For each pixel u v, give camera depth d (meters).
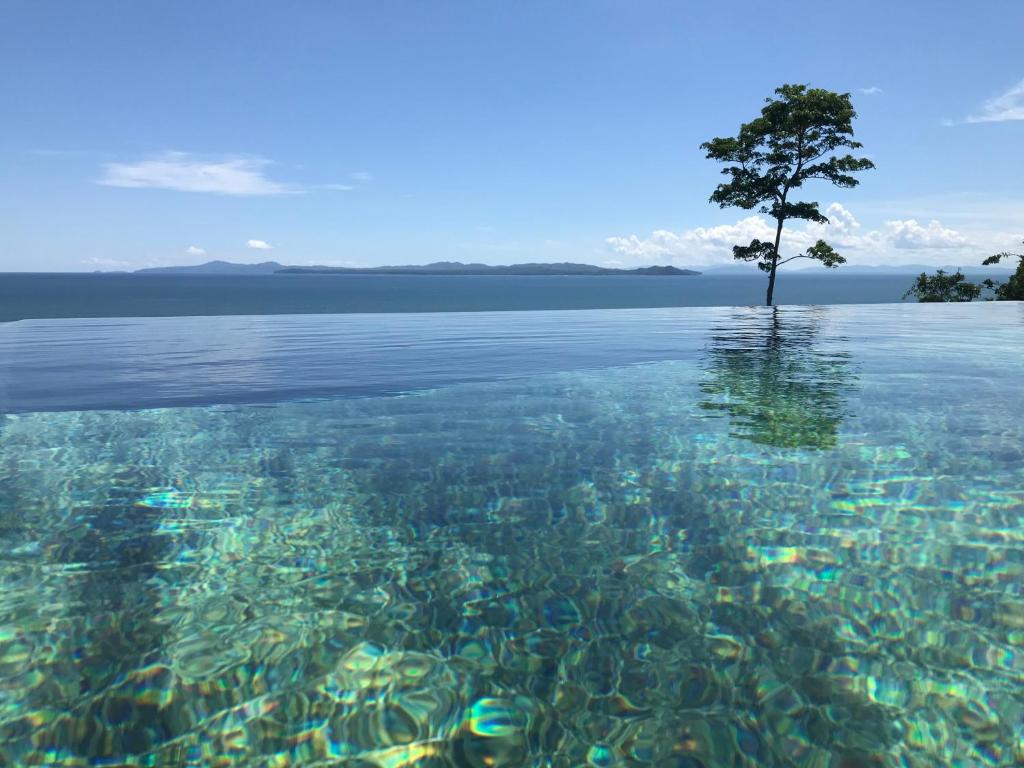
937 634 1.49
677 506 2.36
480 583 1.79
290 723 1.21
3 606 1.65
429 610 1.64
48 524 2.21
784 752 1.13
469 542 2.06
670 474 2.72
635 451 3.08
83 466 2.87
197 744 1.16
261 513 2.31
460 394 4.52
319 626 1.56
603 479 2.67
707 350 7.04
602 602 1.67
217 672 1.37
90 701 1.28
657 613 1.61
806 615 1.59
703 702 1.27
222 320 12.62
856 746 1.14
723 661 1.40
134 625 1.56
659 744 1.15
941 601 1.64
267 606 1.66
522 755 1.13
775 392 4.55
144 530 2.16
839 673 1.35
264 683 1.34
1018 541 2.01
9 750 1.14
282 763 1.11
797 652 1.43
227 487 2.60
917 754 1.12
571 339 8.38
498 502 2.42
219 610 1.64
